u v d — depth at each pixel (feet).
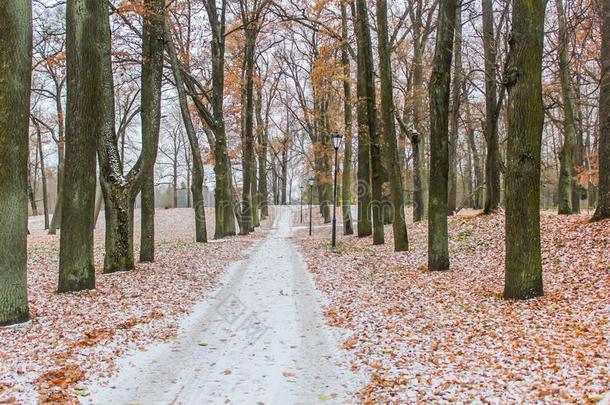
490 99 63.87
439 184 43.93
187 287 40.52
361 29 61.67
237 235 104.17
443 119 43.19
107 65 43.37
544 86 73.10
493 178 64.85
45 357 22.04
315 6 68.54
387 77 56.24
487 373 20.08
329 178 110.01
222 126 86.69
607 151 43.83
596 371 18.79
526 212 30.66
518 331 25.04
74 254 35.47
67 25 35.01
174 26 79.41
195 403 18.67
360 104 69.67
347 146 89.97
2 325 26.37
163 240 89.97
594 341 22.07
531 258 30.83
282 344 26.37
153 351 24.71
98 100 35.86
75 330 26.35
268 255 65.67
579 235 42.55
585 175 80.43
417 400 18.17
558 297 29.91
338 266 52.85
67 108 35.14
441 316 29.76
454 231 61.72
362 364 22.95
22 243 27.20
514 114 30.32
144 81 47.21
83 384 19.80
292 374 21.88
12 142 26.45
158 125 48.42
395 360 22.95
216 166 89.40
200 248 68.85
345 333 28.25
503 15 55.72
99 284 38.32
